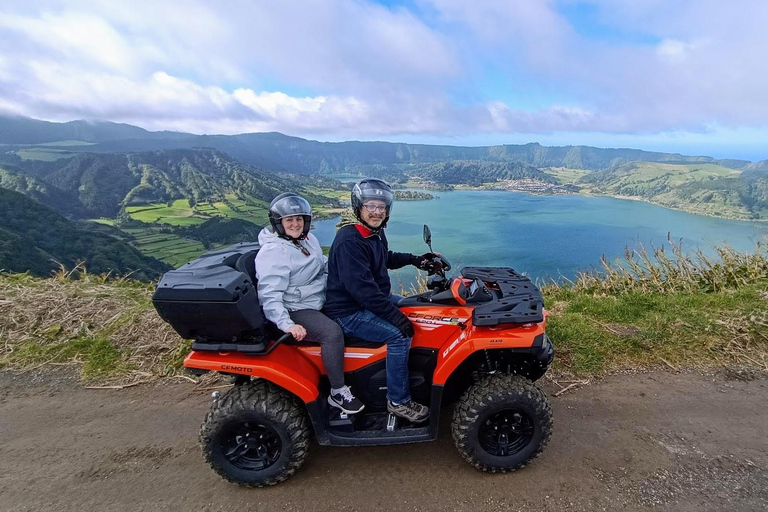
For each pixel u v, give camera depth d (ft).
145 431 10.60
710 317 14.83
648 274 20.77
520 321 8.14
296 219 8.67
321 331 8.71
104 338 14.88
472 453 8.57
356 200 8.55
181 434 10.46
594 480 8.47
